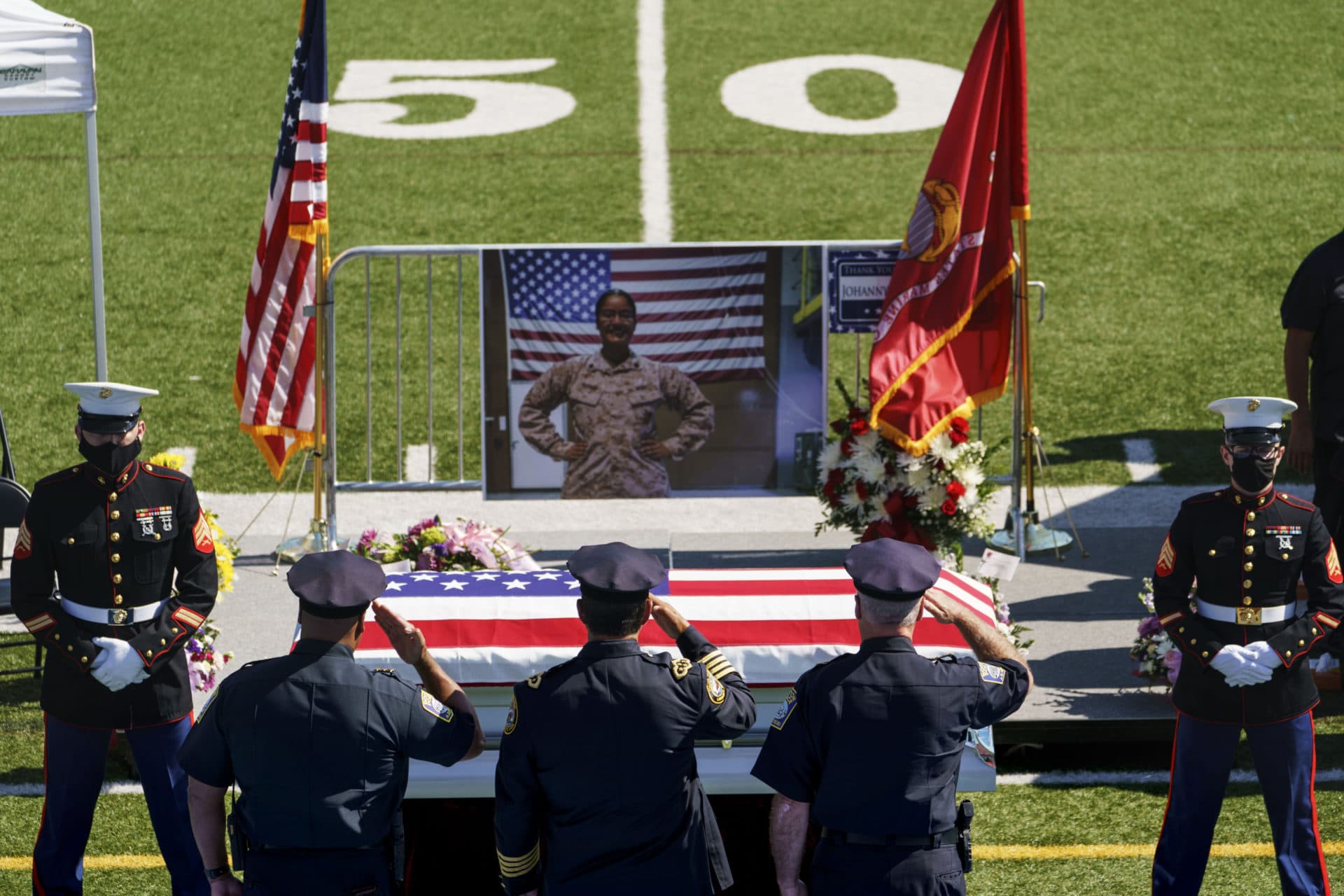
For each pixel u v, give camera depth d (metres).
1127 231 34.84
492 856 13.41
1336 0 46.91
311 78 20.14
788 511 25.09
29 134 39.06
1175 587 13.38
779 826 10.88
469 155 38.78
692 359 20.98
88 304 31.53
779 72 43.81
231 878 11.12
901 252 20.25
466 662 13.14
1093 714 16.95
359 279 32.56
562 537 23.17
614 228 35.09
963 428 19.83
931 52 45.16
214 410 27.86
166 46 43.84
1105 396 28.42
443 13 47.50
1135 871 14.60
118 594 13.05
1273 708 12.95
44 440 26.58
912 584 10.70
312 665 10.62
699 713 10.72
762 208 36.09
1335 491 18.09
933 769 10.68
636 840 10.58
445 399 28.41
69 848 13.41
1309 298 18.16
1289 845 13.19
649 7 47.84
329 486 21.95
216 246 33.94
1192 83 42.38
